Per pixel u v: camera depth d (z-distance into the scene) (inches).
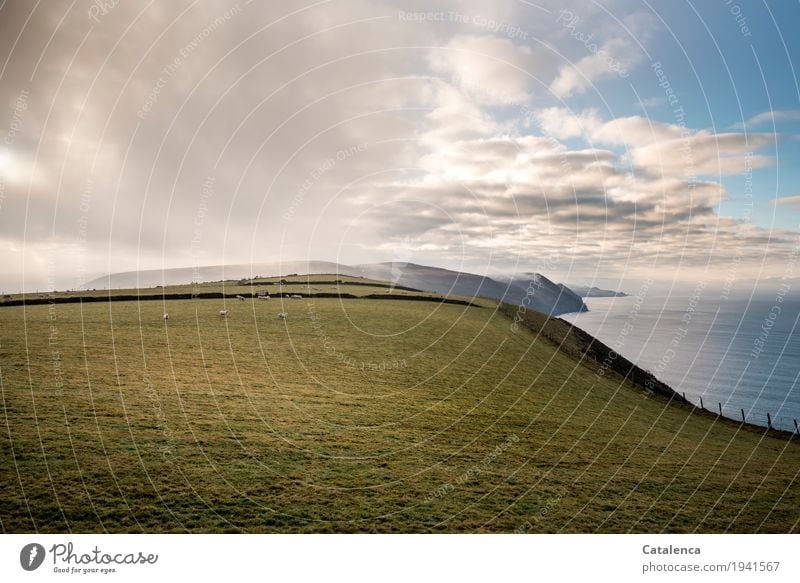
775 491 681.6
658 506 609.6
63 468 561.0
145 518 498.6
